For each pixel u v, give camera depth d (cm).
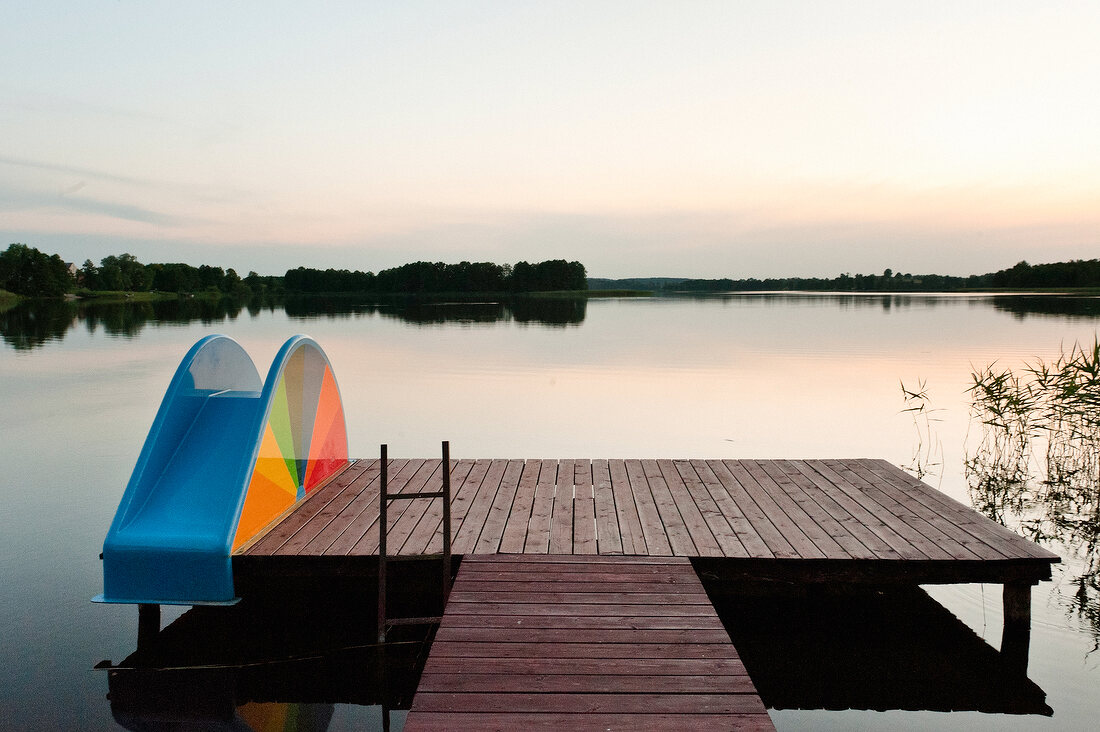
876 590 591
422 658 473
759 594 578
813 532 530
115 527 473
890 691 442
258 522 520
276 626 522
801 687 446
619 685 336
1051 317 3597
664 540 516
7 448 994
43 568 597
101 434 1080
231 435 555
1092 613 528
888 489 646
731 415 1237
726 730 304
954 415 1220
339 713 412
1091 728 402
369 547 493
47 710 409
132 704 417
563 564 476
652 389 1498
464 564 477
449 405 1336
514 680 340
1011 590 483
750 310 5356
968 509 584
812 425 1159
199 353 590
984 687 443
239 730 393
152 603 465
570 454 992
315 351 649
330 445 692
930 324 3250
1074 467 925
